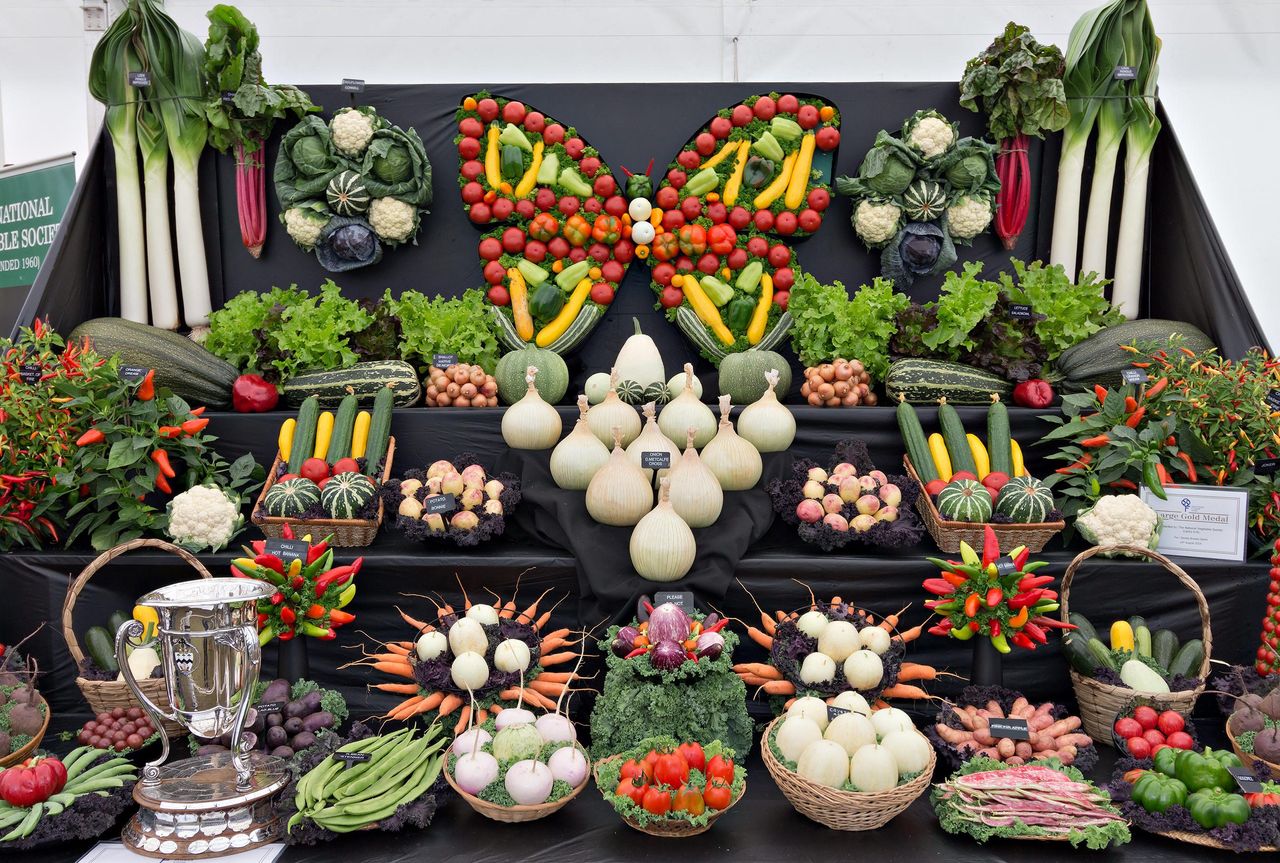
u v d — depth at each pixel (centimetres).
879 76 567
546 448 415
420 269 494
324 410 440
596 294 477
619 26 562
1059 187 488
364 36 559
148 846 269
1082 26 487
